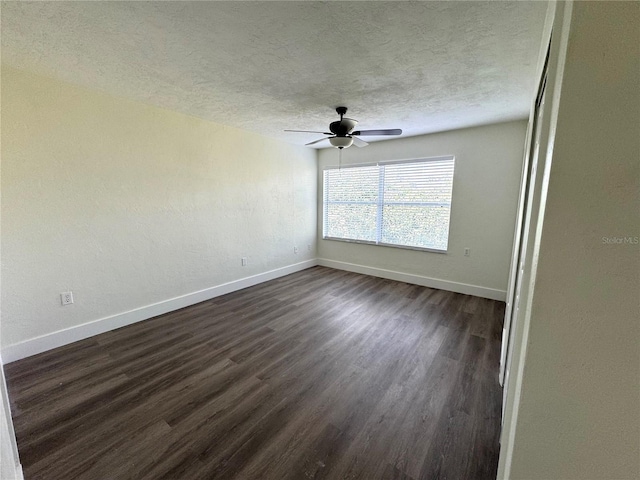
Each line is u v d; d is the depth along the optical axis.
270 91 2.50
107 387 1.99
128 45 1.77
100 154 2.64
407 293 4.02
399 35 1.64
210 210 3.67
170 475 1.36
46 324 2.44
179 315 3.23
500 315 3.25
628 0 0.44
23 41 1.73
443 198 4.07
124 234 2.88
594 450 0.56
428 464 1.42
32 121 2.25
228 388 1.99
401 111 3.02
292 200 4.96
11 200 2.20
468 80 2.24
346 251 5.27
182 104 2.90
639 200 0.47
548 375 0.58
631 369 0.51
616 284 0.50
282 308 3.46
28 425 1.65
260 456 1.46
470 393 1.95
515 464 0.64
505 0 1.33
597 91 0.47
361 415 1.74
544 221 0.54
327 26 1.56
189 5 1.39
